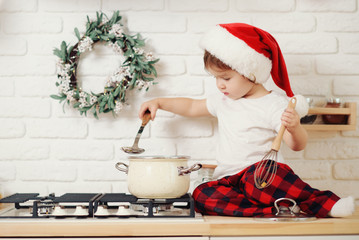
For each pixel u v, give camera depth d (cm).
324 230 133
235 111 168
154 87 191
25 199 149
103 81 190
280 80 173
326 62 192
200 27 191
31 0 190
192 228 133
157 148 191
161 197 146
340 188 192
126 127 191
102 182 191
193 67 191
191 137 192
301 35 192
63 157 191
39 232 132
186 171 148
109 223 133
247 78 160
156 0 191
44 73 190
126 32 190
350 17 192
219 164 168
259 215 144
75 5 190
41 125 191
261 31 159
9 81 190
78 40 189
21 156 190
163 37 191
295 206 145
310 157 192
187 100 182
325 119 186
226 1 191
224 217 146
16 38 190
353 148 192
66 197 151
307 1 192
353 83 192
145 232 132
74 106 185
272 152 144
